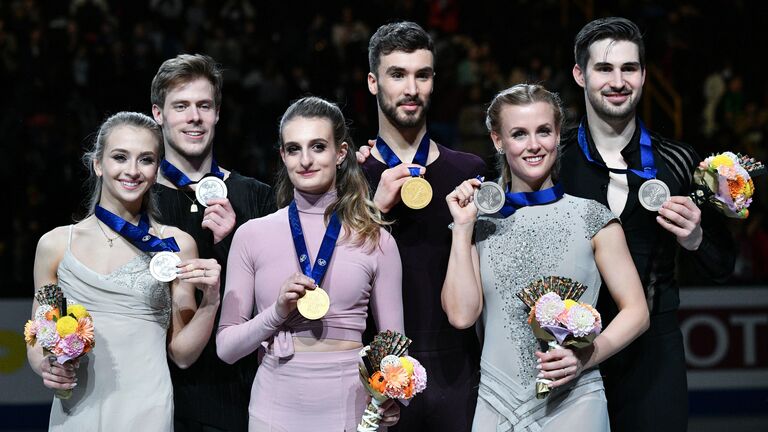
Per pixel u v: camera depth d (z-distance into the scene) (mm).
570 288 5504
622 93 6340
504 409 5734
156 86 6598
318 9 20438
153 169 5941
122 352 5797
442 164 6617
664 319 6363
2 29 16906
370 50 6648
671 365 6305
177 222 6520
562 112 6020
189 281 5719
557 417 5633
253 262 5934
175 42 17906
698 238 6160
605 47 6340
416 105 6445
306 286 5520
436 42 17750
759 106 18703
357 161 6242
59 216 15156
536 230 5859
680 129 18000
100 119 16125
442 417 6352
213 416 6309
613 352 5641
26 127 15633
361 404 5738
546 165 5863
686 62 18797
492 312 5895
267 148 16641
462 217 5891
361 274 5832
